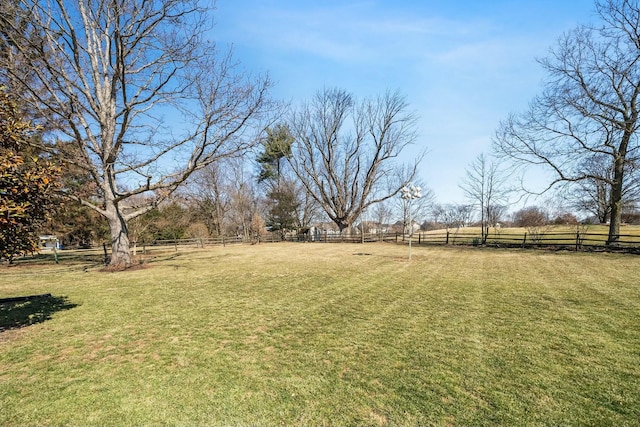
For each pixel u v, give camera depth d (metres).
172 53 11.90
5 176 4.10
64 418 2.86
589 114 17.11
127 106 11.61
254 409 2.99
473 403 3.05
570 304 6.51
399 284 8.85
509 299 7.01
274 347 4.48
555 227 25.89
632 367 3.74
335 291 8.05
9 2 9.23
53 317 6.00
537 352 4.19
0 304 7.03
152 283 9.38
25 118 9.93
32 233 4.88
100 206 14.38
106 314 6.18
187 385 3.44
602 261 12.91
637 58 16.17
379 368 3.79
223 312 6.26
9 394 3.27
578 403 3.03
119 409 2.99
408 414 2.89
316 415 2.89
